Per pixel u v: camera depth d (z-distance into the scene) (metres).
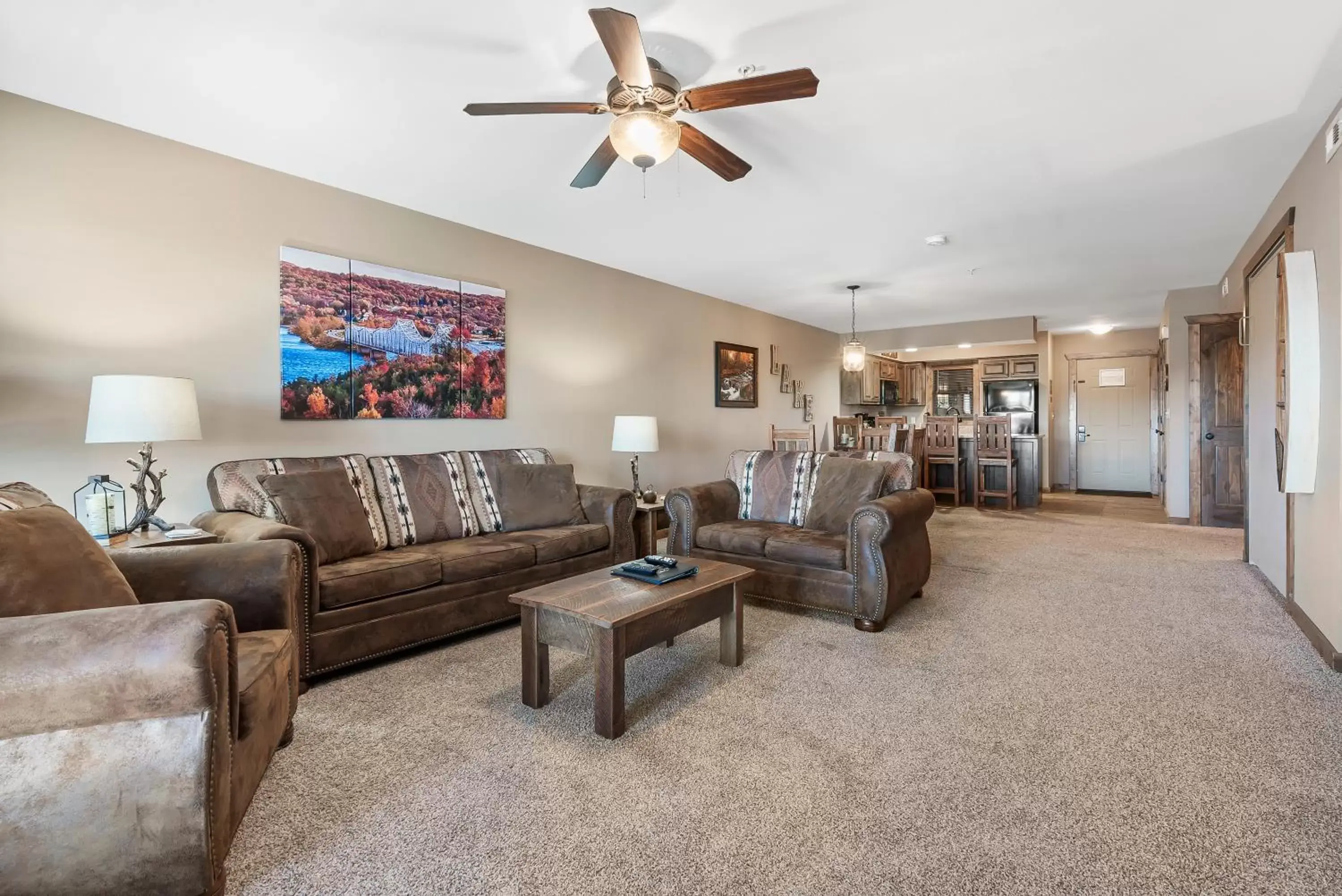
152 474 2.51
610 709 1.98
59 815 1.18
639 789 1.71
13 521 1.44
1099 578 3.99
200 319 2.87
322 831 1.54
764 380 7.00
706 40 2.07
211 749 1.26
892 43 2.10
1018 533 5.68
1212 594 3.57
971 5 1.91
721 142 2.82
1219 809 1.60
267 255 3.07
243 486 2.76
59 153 2.51
